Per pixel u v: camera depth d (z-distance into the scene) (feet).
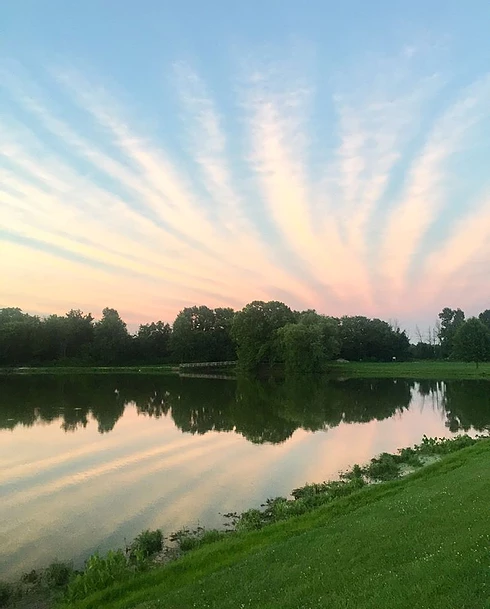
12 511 61.21
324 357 307.58
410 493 53.67
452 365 343.26
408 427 119.65
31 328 385.29
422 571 29.07
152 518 58.39
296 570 33.81
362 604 26.81
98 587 39.29
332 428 118.32
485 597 24.77
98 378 286.46
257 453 90.99
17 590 42.04
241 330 340.80
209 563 41.52
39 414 140.56
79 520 58.03
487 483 48.11
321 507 55.21
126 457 88.17
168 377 297.12
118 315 433.07
